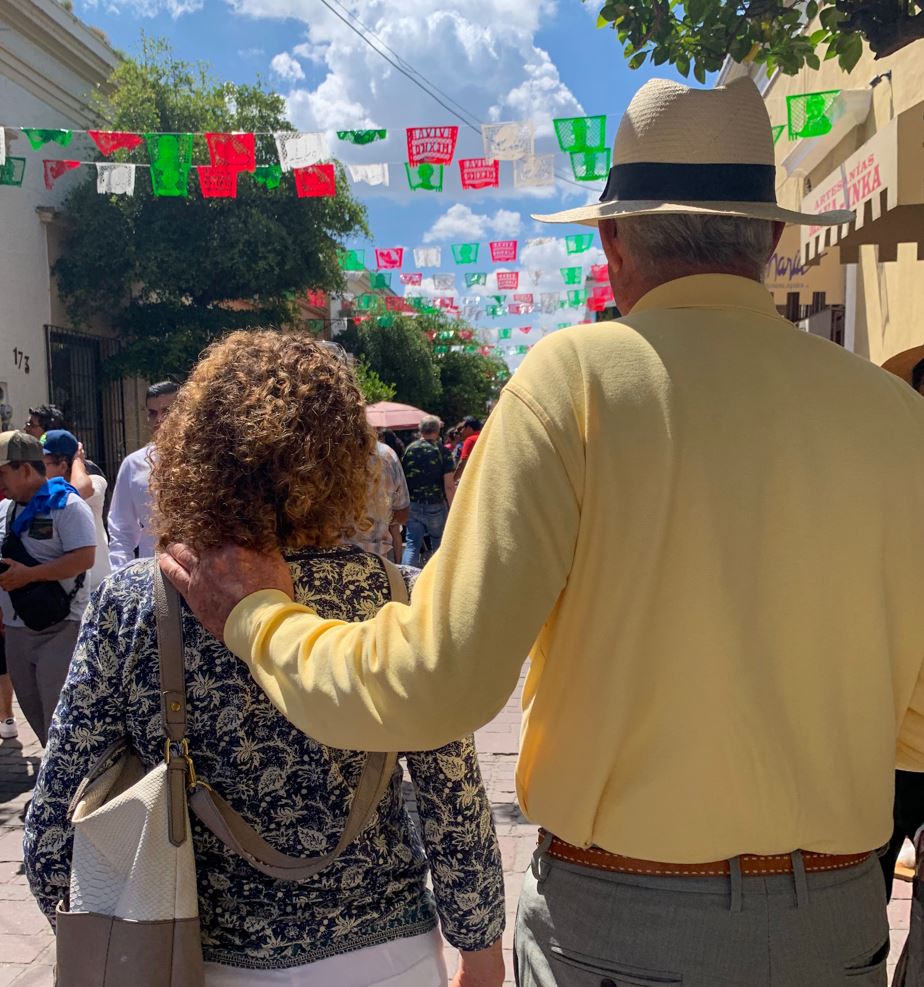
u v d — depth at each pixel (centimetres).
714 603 117
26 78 1291
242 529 129
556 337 127
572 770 123
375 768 133
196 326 1535
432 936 140
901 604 126
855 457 123
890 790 128
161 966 121
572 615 122
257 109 1518
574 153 626
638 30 304
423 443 1055
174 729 128
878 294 692
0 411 1260
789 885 119
